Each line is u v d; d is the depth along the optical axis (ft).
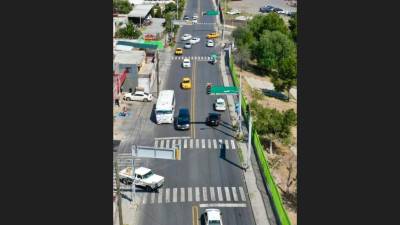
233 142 262.26
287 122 270.87
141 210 196.85
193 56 447.83
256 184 217.97
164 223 187.93
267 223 188.24
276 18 477.36
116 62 332.60
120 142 261.03
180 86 359.05
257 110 285.43
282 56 423.23
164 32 507.71
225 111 309.01
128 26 465.88
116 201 201.87
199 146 257.14
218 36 524.93
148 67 353.72
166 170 230.89
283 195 226.79
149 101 321.52
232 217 192.03
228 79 381.40
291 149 271.08
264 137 276.41
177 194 209.36
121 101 321.11
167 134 272.31
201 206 200.13
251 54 437.17
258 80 407.64
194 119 294.87
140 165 235.20
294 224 202.90
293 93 382.63
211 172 228.63
